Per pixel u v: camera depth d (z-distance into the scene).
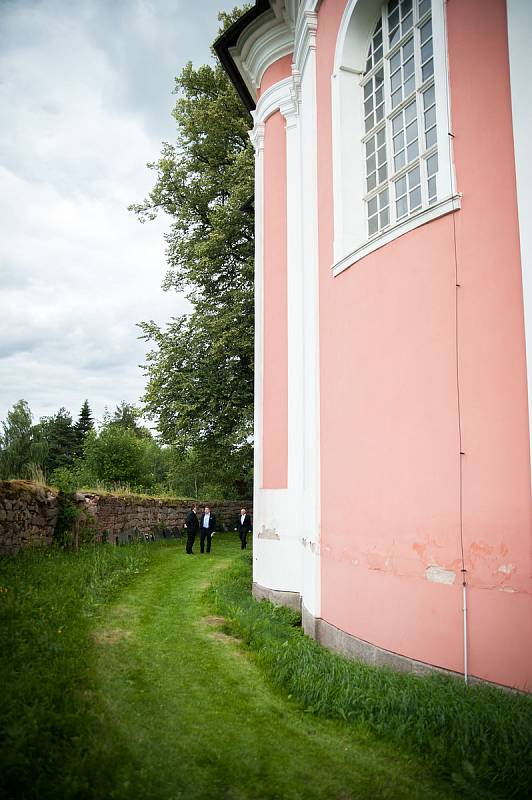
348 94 7.37
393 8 6.80
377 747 4.02
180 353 19.06
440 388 5.34
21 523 9.78
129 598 8.47
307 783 3.54
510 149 4.94
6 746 3.28
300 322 9.17
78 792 3.10
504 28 5.10
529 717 3.85
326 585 6.93
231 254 19.39
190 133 20.31
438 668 5.05
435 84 5.67
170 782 3.40
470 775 3.50
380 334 6.15
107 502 13.91
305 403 8.05
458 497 5.07
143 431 50.38
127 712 4.28
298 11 8.90
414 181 6.31
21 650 4.78
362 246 6.51
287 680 5.19
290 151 9.90
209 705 4.65
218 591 9.38
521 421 4.65
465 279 5.20
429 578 5.24
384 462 5.93
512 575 4.59
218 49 11.02
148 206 20.98
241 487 23.34
